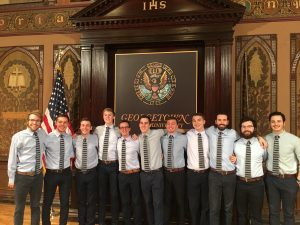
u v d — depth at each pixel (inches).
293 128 193.0
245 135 153.9
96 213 190.7
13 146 151.8
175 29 195.3
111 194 174.7
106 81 206.5
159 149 169.3
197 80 199.3
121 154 170.4
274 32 196.7
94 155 173.6
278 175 148.9
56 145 162.9
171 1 194.5
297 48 193.6
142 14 195.0
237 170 155.3
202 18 190.7
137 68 207.0
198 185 164.7
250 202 154.9
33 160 154.5
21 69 232.8
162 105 202.5
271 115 152.3
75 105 221.8
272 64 196.7
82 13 201.8
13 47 233.9
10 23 234.4
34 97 230.1
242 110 194.5
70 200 205.8
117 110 207.6
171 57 203.0
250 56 199.6
